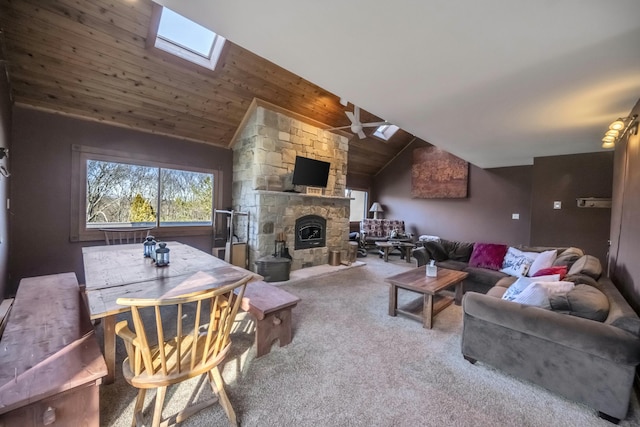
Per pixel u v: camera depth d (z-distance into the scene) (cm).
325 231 553
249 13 155
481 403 174
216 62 361
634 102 254
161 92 370
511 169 647
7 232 300
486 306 206
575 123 318
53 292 226
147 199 422
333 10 150
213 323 150
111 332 185
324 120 552
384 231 766
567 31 159
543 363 185
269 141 469
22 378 120
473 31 163
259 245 450
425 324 279
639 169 228
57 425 122
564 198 481
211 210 493
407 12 149
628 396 157
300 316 302
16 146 318
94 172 374
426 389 186
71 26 275
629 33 158
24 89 309
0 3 243
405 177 815
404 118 319
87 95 339
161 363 132
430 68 209
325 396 176
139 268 219
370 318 300
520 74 212
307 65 210
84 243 368
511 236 646
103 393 175
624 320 165
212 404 163
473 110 290
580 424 160
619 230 296
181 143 451
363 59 200
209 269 218
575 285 219
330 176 579
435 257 432
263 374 196
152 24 293
